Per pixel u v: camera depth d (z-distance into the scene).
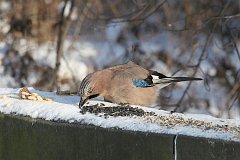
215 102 15.55
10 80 15.69
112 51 18.03
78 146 5.98
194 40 14.12
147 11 14.05
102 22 15.94
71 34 18.30
